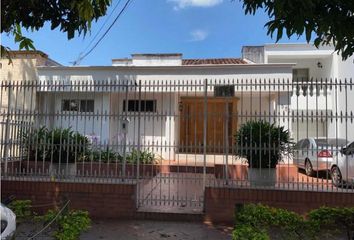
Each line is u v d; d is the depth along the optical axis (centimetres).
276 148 725
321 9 331
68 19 475
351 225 463
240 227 425
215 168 920
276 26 337
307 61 2067
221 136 1090
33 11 471
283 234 446
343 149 970
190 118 830
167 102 1343
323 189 703
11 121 797
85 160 853
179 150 917
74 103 915
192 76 1424
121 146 784
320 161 1024
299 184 766
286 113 795
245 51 2042
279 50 2002
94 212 728
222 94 780
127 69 1455
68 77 1477
